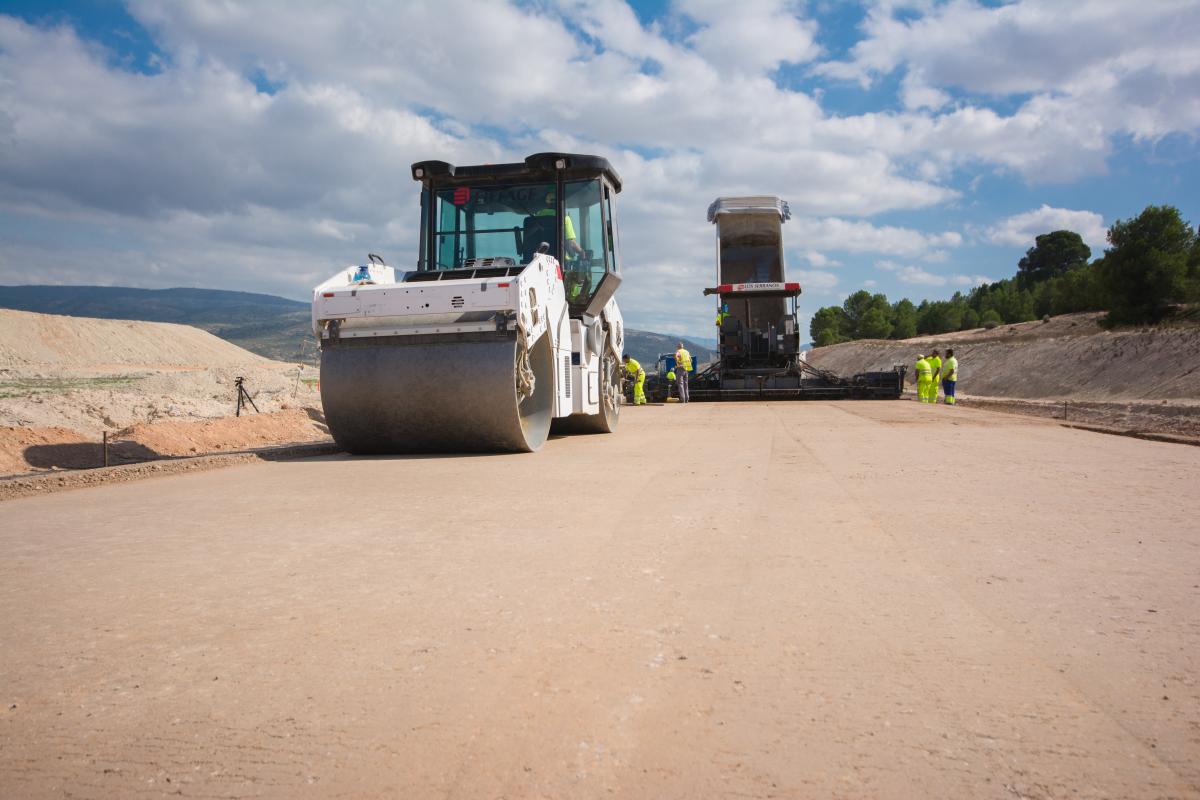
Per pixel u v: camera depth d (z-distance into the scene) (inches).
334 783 72.4
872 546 164.9
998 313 3673.7
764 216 1112.2
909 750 76.8
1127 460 314.0
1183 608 120.4
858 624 114.3
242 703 90.2
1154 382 1534.2
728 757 75.9
